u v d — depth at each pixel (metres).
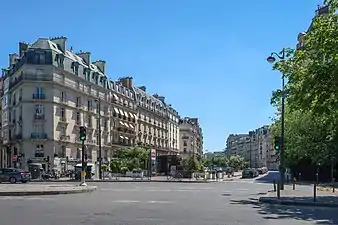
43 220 12.43
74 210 15.33
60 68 68.25
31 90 65.94
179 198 22.12
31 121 65.69
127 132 92.19
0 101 81.81
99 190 28.70
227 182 48.38
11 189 25.75
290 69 22.80
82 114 74.25
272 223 12.51
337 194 25.38
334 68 19.02
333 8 20.33
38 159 65.00
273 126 53.28
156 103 114.94
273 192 27.25
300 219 13.77
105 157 81.38
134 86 102.81
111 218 13.02
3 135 75.69
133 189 30.45
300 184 42.34
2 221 12.16
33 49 66.69
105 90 82.81
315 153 42.50
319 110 20.19
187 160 67.88
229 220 12.95
